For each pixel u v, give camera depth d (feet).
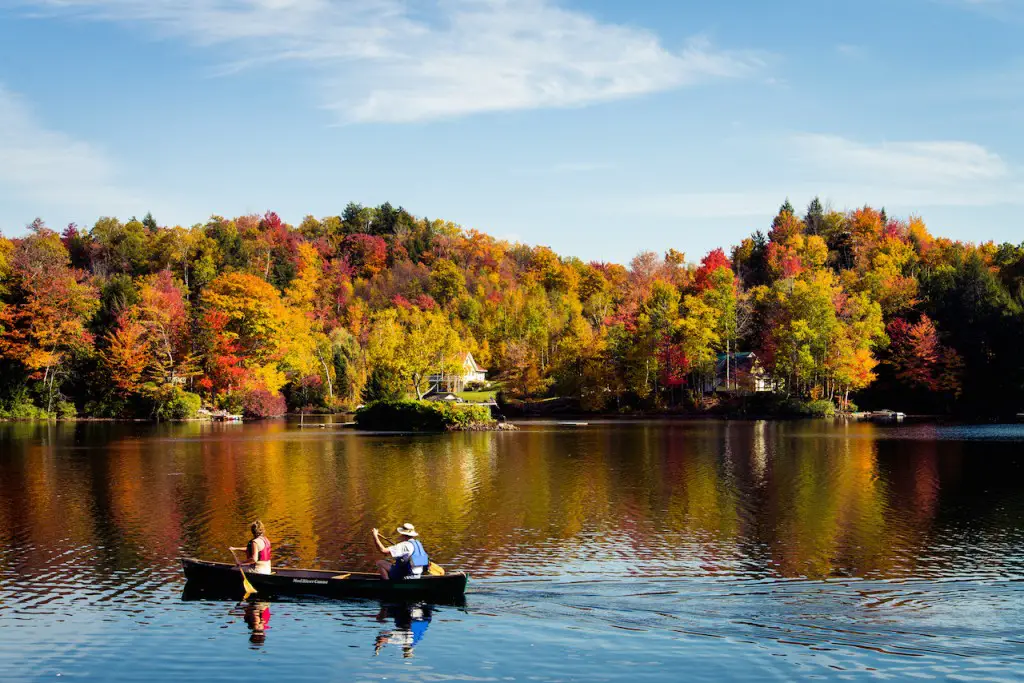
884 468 166.81
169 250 593.42
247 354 377.50
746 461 182.50
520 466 174.50
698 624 69.82
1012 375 377.71
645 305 445.37
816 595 77.05
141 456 195.11
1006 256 542.57
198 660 63.05
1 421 323.16
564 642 66.08
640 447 220.02
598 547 97.04
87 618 72.69
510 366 485.15
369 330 484.74
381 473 163.02
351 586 77.77
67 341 336.90
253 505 125.49
